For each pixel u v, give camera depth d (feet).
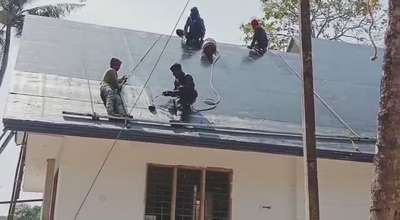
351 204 42.34
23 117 34.78
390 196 22.06
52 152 45.11
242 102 44.96
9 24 116.47
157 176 40.19
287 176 41.78
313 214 25.82
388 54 23.41
